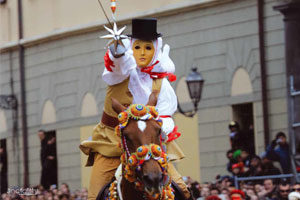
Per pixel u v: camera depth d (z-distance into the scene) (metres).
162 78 14.34
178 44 39.62
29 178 48.12
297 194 19.23
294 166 28.14
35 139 48.03
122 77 13.71
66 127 45.69
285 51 34.03
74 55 45.22
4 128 49.66
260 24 36.50
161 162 12.23
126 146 12.51
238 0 37.41
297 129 29.86
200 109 38.34
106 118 14.15
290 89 31.31
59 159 45.84
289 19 34.03
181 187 14.05
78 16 44.91
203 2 38.50
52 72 46.78
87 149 14.26
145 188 12.26
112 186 13.29
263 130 36.06
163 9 39.91
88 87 44.34
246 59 37.06
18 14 48.91
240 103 37.12
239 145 32.34
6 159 49.31
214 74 38.16
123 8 41.41
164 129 13.96
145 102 13.99
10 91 49.38
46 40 47.03
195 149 38.31
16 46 48.91
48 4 46.88
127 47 13.59
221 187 26.45
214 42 38.25
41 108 47.56
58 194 30.72
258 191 25.50
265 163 28.52
